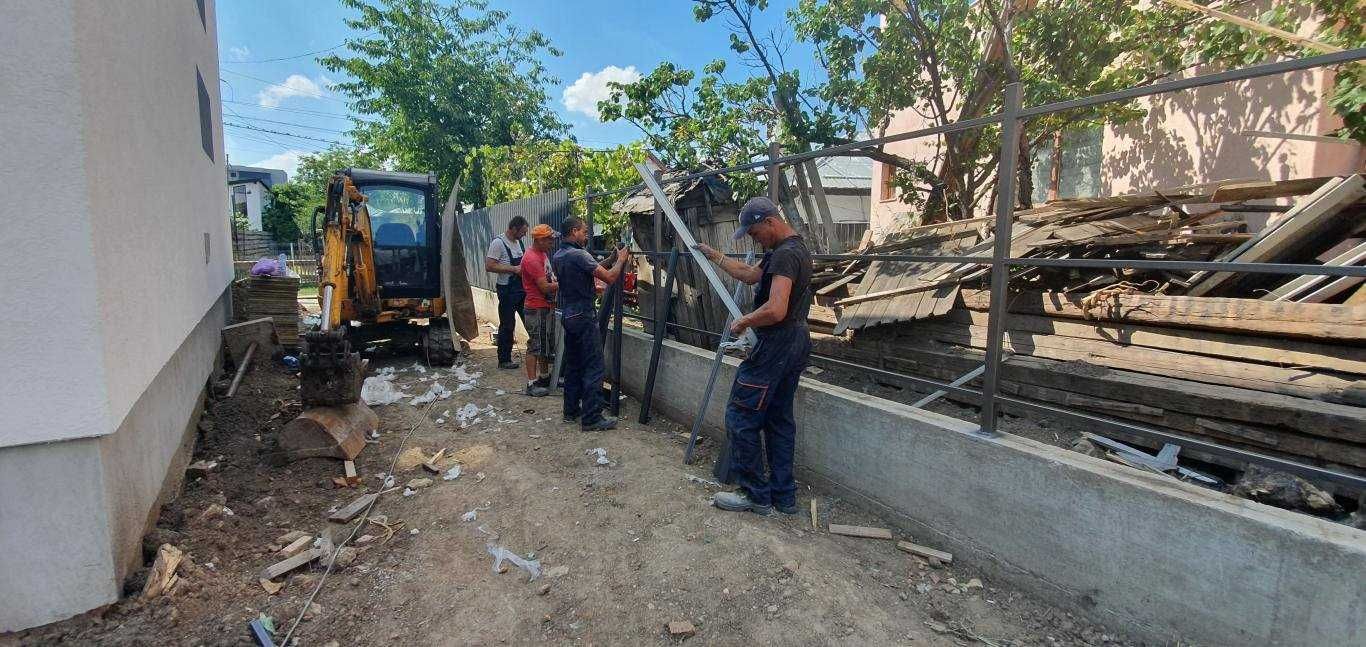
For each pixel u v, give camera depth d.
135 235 3.28
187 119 5.28
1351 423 2.73
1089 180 8.46
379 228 8.16
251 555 3.33
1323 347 3.07
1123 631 2.57
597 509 3.83
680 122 10.02
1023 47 7.18
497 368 8.01
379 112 22.00
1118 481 2.55
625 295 7.64
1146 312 3.68
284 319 7.99
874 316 4.94
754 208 3.61
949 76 7.61
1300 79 5.79
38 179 2.47
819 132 8.22
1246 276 3.66
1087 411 3.73
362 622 2.84
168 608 2.80
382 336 8.18
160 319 3.74
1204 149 6.69
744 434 3.62
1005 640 2.62
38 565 2.61
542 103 24.78
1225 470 3.22
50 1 2.47
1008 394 4.16
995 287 3.04
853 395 3.87
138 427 3.21
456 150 21.31
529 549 3.43
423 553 3.41
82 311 2.59
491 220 12.66
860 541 3.42
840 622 2.75
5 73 2.40
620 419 5.70
